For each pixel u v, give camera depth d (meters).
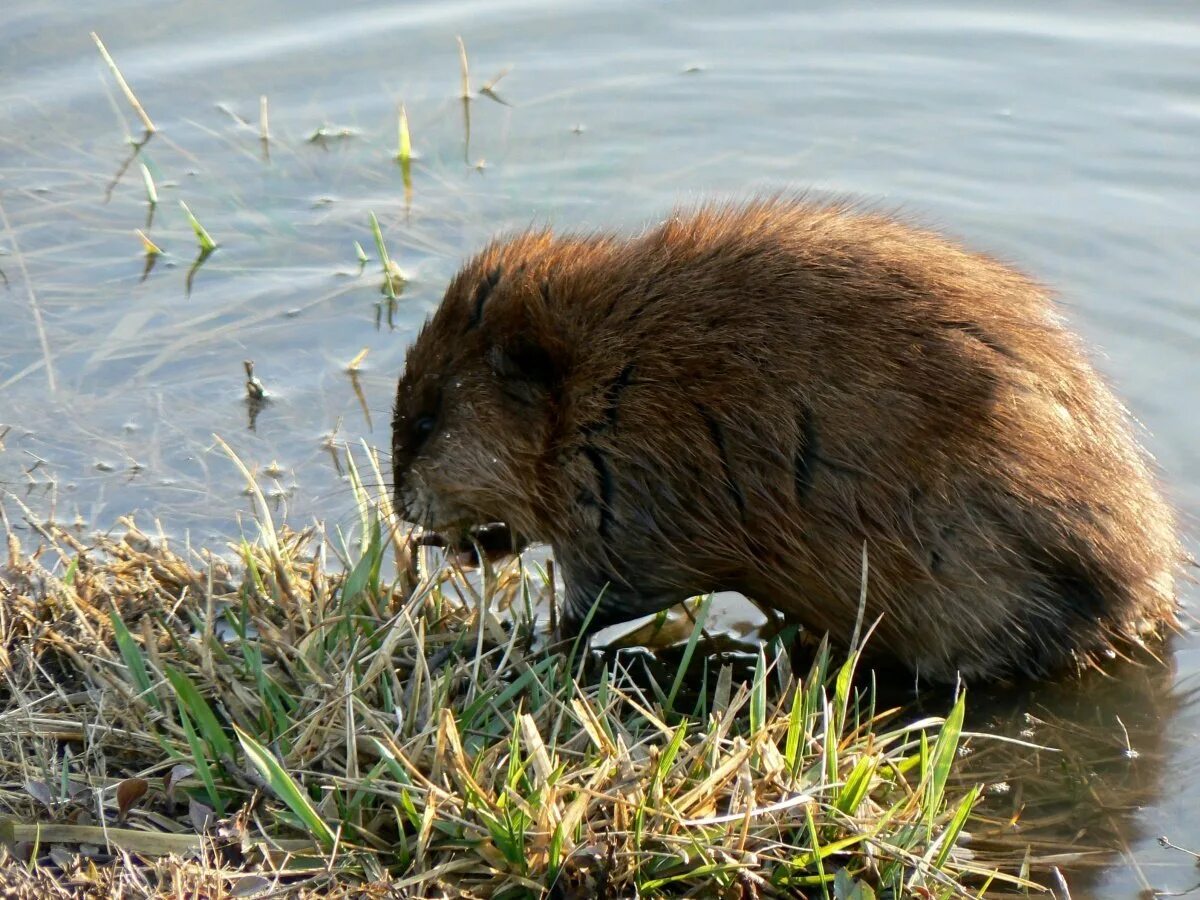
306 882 5.89
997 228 10.74
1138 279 10.24
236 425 9.45
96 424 9.45
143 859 6.05
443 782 6.33
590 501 7.45
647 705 7.06
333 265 10.93
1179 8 13.19
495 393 7.61
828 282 7.23
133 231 11.26
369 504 8.26
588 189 11.39
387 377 9.88
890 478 7.08
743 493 7.23
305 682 7.02
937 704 7.49
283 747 6.67
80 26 13.23
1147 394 9.25
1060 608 7.34
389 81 12.77
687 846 6.02
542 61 13.02
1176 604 7.96
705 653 7.88
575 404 7.42
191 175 11.80
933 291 7.23
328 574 8.04
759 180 11.36
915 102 12.22
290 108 12.48
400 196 11.48
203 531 8.59
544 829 6.00
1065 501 7.17
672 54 13.05
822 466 7.13
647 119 12.17
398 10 13.55
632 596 7.62
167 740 6.65
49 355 10.02
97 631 7.39
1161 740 7.17
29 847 6.16
